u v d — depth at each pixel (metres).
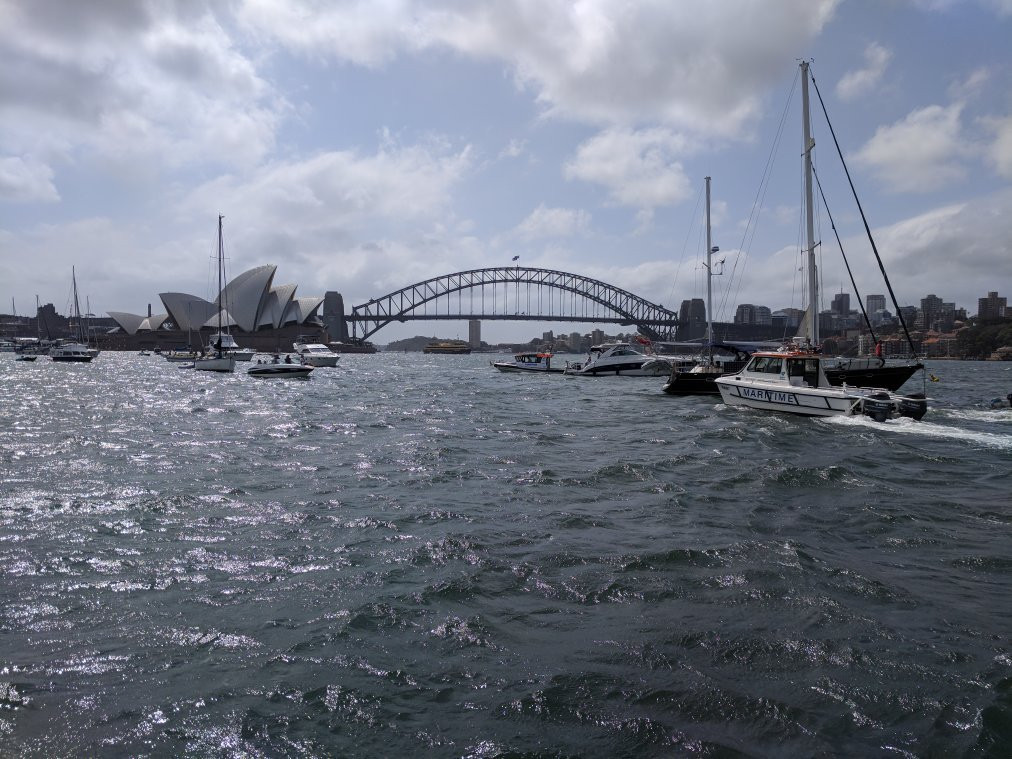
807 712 5.63
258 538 10.80
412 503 13.16
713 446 20.61
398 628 7.38
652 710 5.70
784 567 9.22
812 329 33.00
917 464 17.56
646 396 43.81
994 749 5.12
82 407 34.91
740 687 6.05
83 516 12.11
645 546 10.22
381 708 5.77
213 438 22.75
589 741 5.28
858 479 15.21
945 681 6.12
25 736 5.30
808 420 27.19
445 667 6.48
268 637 7.16
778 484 14.74
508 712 5.68
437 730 5.44
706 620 7.51
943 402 38.28
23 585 8.68
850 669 6.36
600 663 6.53
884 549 10.15
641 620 7.53
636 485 14.82
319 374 84.25
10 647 6.90
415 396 44.22
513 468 16.95
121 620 7.61
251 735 5.37
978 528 11.30
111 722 5.53
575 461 18.00
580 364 70.75
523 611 7.83
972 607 7.88
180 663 6.58
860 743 5.23
